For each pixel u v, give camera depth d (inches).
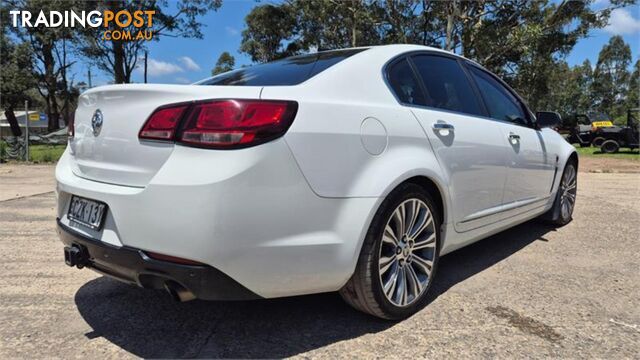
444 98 120.6
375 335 96.2
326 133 85.4
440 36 906.7
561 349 90.9
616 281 128.0
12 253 156.6
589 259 148.3
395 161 95.7
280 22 1295.5
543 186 166.9
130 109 86.1
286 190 79.8
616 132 788.0
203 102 78.3
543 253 155.0
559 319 104.0
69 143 110.5
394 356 87.9
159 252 77.4
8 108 1376.7
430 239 107.4
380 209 92.7
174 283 78.7
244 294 80.7
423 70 118.0
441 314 106.3
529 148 150.9
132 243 80.4
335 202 86.0
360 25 878.4
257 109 78.3
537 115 165.2
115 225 83.4
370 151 92.1
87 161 96.0
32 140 1050.7
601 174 430.0
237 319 103.9
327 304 111.6
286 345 92.1
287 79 98.2
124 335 96.8
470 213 120.9
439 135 108.8
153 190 77.6
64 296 117.8
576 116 970.1
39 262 146.6
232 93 80.6
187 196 75.1
